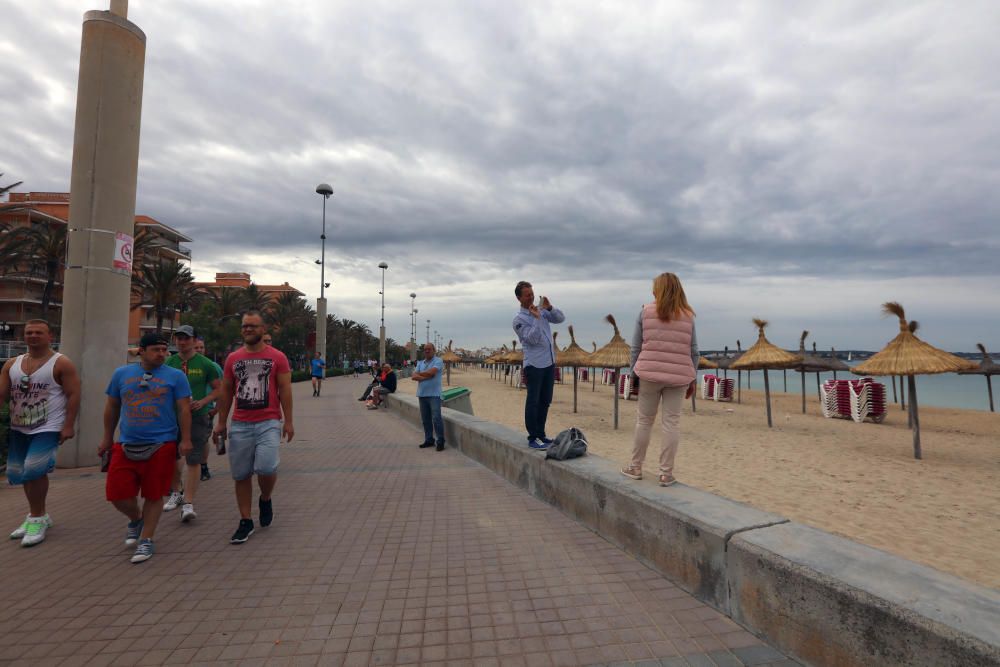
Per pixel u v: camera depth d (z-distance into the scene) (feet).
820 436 41.91
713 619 9.21
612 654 8.15
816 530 9.48
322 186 101.14
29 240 112.68
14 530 14.38
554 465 16.44
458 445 27.61
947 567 13.89
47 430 13.50
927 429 49.52
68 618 9.43
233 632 8.91
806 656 7.68
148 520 12.35
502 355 141.59
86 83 24.14
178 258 190.90
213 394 16.35
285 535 14.01
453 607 9.79
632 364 13.62
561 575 11.22
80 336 23.34
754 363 48.52
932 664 6.03
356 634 8.84
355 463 24.16
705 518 10.26
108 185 24.12
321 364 74.79
